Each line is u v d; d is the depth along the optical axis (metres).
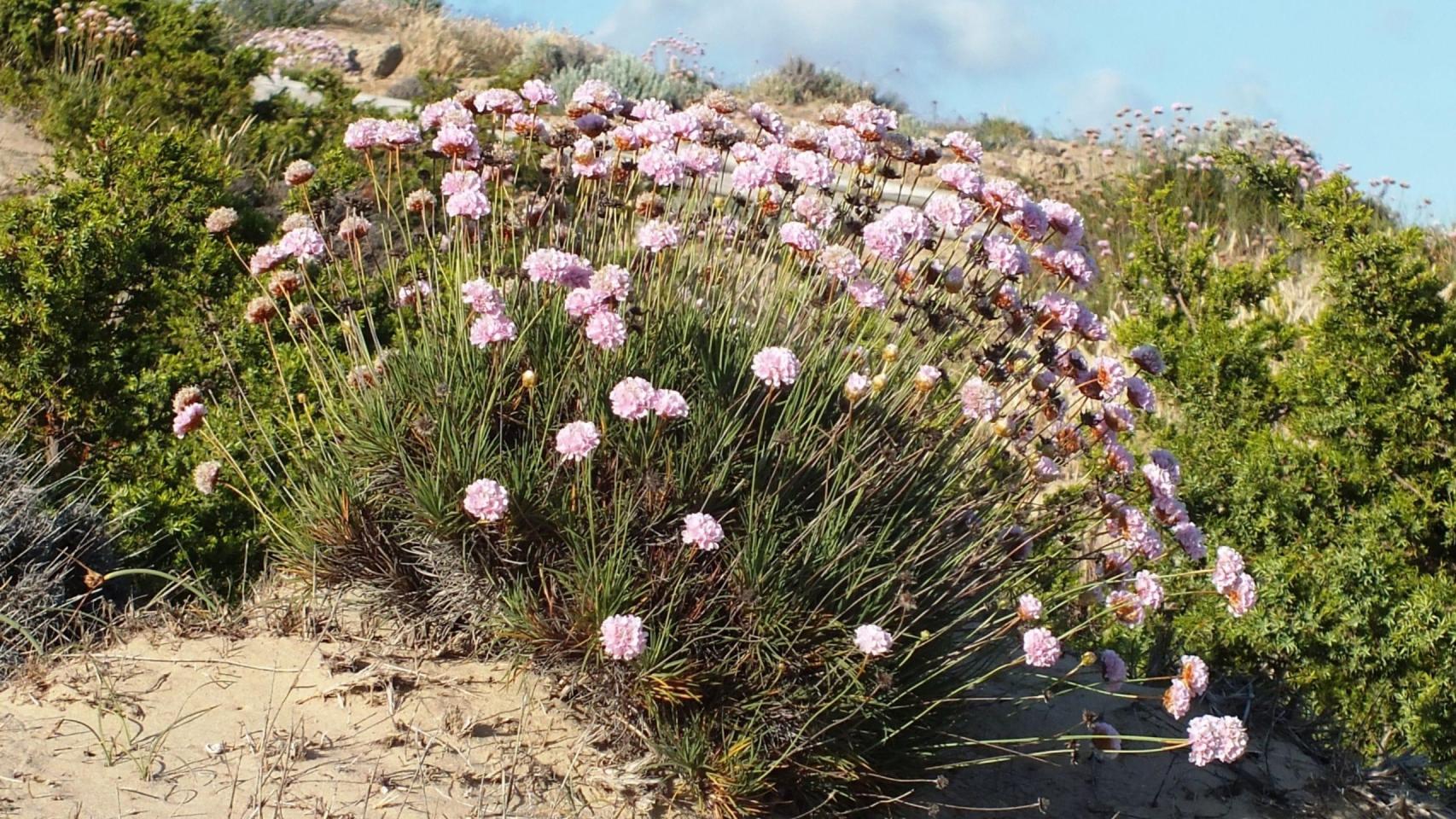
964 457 1.21
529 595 1.09
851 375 1.13
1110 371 1.22
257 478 1.46
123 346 1.62
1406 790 1.47
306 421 1.47
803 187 1.26
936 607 1.12
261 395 1.53
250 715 1.09
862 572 1.08
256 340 1.60
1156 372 1.29
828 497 1.11
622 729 1.09
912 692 1.11
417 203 1.29
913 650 1.08
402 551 1.17
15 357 1.58
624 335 1.09
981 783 1.26
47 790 0.99
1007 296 1.23
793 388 1.15
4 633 1.20
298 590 1.24
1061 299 1.23
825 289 1.23
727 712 1.07
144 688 1.12
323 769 1.04
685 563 1.07
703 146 1.31
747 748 1.05
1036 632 1.10
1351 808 1.40
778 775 1.07
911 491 1.17
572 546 1.08
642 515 1.09
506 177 1.34
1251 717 1.53
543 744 1.09
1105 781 1.32
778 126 1.37
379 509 1.17
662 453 1.12
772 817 1.08
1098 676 1.47
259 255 1.24
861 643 1.03
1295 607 1.55
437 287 1.29
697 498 1.10
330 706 1.11
